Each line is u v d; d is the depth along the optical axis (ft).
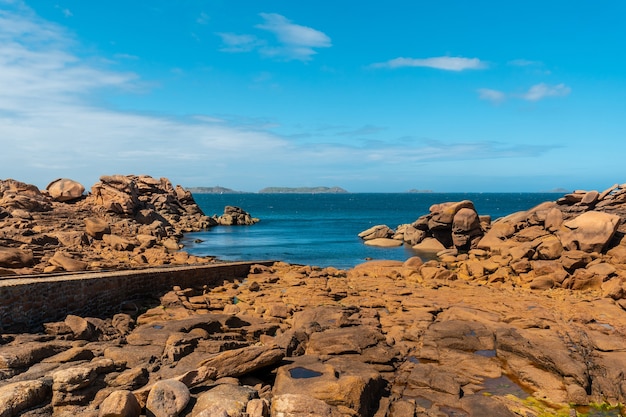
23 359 41.83
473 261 128.47
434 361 56.13
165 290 86.12
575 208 155.33
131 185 214.90
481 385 49.55
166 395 35.58
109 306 70.74
